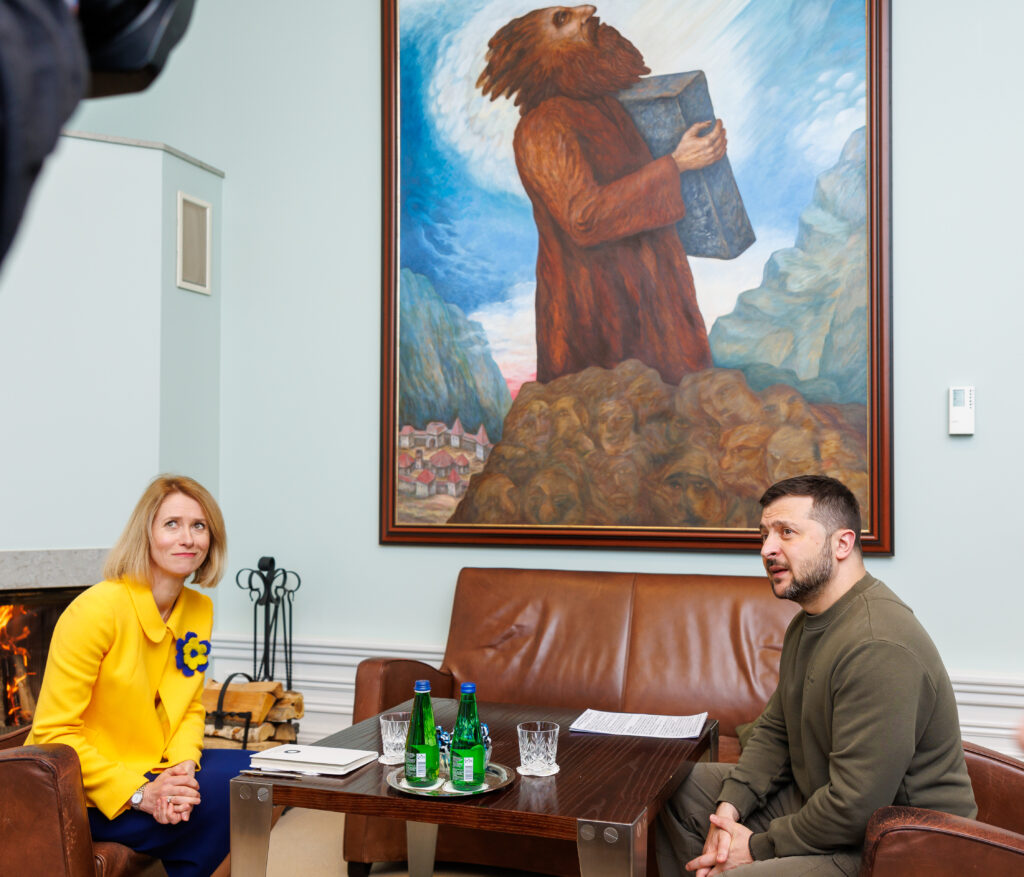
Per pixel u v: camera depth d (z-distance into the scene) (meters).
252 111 4.28
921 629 1.95
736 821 2.18
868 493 3.44
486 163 3.91
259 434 4.20
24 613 3.72
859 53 3.49
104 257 3.77
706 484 3.60
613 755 2.25
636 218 3.71
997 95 3.38
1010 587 3.33
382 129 4.04
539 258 3.83
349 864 3.01
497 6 3.91
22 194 0.36
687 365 3.64
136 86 0.49
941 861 1.63
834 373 3.49
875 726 1.85
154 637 2.39
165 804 2.18
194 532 2.46
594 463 3.73
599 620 3.34
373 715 2.93
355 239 4.12
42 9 0.38
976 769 2.17
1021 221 3.35
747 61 3.61
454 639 3.49
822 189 3.52
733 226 3.61
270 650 4.11
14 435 3.63
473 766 1.95
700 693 3.13
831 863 1.89
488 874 3.12
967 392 3.36
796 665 2.16
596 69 3.78
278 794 1.98
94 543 3.71
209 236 4.18
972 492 3.37
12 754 2.02
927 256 3.44
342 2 4.17
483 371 3.88
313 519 4.12
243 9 4.30
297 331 4.18
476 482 3.88
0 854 2.01
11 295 3.63
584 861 1.75
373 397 4.07
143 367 3.79
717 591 3.28
